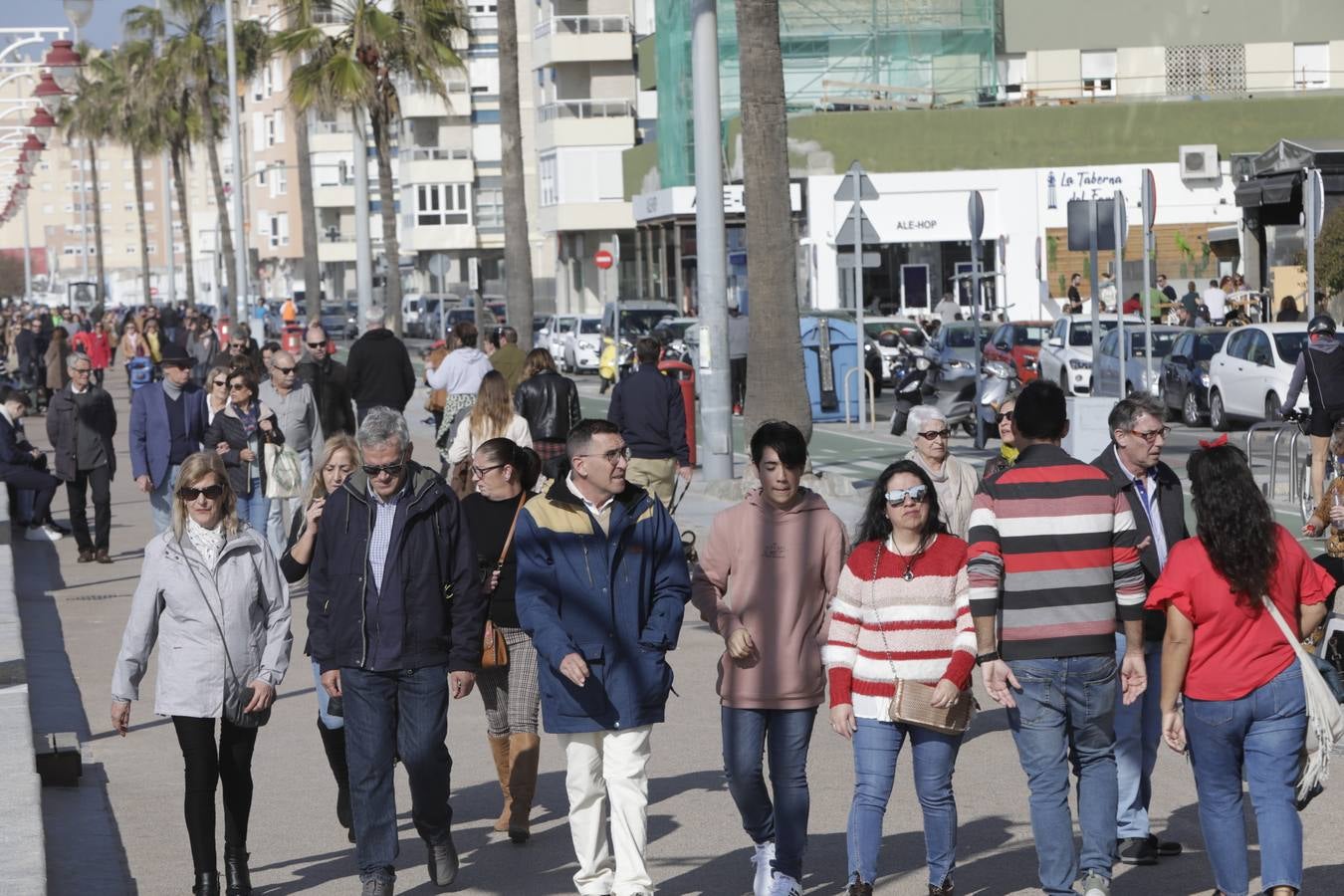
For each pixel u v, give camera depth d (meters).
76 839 8.75
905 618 7.03
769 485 7.25
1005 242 51.44
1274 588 6.62
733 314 32.62
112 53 99.19
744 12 20.09
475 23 97.44
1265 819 6.57
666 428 16.73
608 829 8.61
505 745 8.73
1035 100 53.38
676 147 57.69
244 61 79.12
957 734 7.05
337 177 112.44
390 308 50.50
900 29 56.06
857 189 30.48
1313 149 35.53
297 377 16.36
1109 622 6.95
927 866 7.68
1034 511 6.92
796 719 7.28
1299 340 27.78
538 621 7.21
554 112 77.69
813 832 8.52
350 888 7.83
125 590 17.30
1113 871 7.80
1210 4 58.44
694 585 7.37
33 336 43.84
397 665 7.43
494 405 13.59
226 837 7.72
